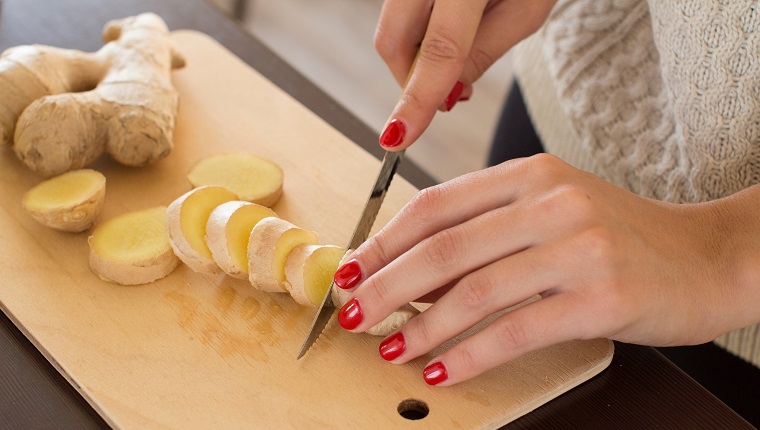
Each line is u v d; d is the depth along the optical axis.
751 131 0.64
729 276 0.56
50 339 0.58
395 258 0.57
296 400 0.56
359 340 0.58
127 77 0.68
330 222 0.65
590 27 0.73
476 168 1.32
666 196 0.68
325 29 1.58
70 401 0.56
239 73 0.76
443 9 0.62
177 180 0.68
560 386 0.57
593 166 0.73
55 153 0.65
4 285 0.60
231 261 0.60
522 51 0.79
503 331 0.55
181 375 0.57
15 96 0.66
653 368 0.59
